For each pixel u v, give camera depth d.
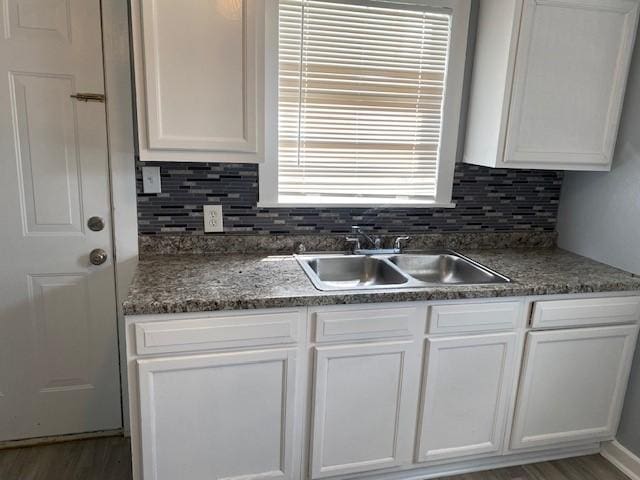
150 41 1.60
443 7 2.08
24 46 1.78
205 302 1.53
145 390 1.55
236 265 1.94
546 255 2.32
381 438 1.84
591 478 2.06
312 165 2.14
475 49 2.17
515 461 2.12
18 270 1.95
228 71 1.67
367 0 2.01
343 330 1.68
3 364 2.02
